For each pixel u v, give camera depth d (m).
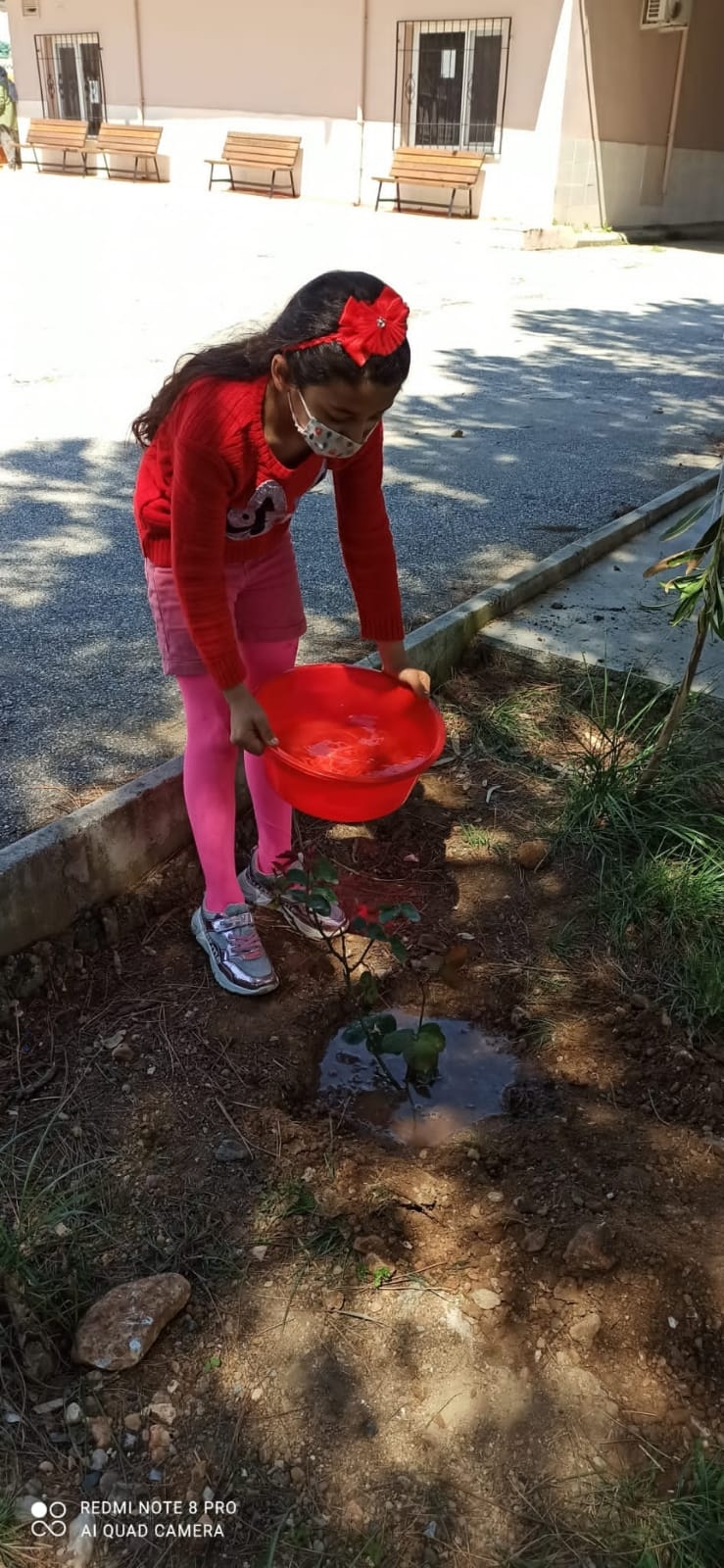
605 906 2.62
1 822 2.54
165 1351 1.70
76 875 2.39
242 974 2.33
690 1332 1.74
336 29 15.18
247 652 2.36
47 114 19.91
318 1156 2.03
